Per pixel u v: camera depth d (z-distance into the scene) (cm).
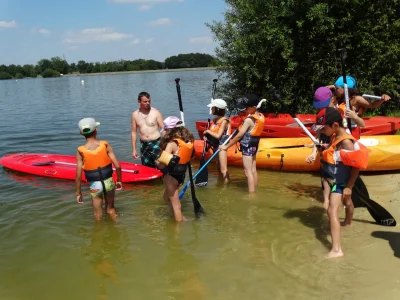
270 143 695
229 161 712
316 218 473
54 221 493
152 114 656
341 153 367
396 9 923
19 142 986
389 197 517
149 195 577
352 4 880
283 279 350
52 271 383
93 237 450
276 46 926
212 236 441
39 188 617
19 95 2736
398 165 599
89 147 477
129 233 457
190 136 483
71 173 656
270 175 654
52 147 925
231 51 1001
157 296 337
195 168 714
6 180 658
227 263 383
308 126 788
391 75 927
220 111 620
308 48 950
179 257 399
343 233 424
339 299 317
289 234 435
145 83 3897
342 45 911
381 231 425
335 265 364
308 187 588
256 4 954
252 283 347
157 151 653
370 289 326
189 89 2717
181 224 475
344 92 455
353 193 441
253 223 469
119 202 552
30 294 348
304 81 983
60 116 1475
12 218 504
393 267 355
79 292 349
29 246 433
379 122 762
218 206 528
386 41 901
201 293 338
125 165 677
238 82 1059
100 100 2153
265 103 1003
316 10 868
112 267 387
